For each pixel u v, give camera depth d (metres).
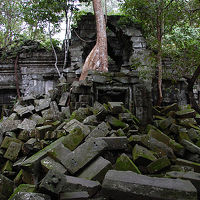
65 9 10.19
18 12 12.69
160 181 2.55
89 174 3.10
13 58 10.95
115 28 9.95
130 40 9.51
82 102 5.86
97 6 8.26
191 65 7.11
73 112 5.54
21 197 2.35
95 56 7.75
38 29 12.28
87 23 10.06
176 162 3.95
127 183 2.47
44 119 5.54
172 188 2.34
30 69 10.87
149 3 6.77
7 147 4.71
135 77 6.23
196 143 4.76
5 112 7.01
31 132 4.93
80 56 9.70
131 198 2.42
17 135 5.29
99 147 3.50
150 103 5.98
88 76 6.11
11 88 10.80
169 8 6.75
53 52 10.87
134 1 6.99
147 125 5.53
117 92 6.23
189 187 2.39
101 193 2.81
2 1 12.70
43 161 3.63
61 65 10.88
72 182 2.70
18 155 4.58
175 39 7.21
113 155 3.94
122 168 3.37
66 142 3.94
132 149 4.11
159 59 7.03
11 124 5.36
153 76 8.33
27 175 3.69
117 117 5.07
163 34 7.41
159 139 4.48
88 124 4.84
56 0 9.99
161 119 6.11
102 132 4.22
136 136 4.21
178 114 6.01
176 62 7.23
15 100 10.48
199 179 2.81
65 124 5.01
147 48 9.37
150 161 3.62
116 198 2.49
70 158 3.38
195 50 6.81
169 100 10.25
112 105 4.96
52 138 4.62
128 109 6.03
